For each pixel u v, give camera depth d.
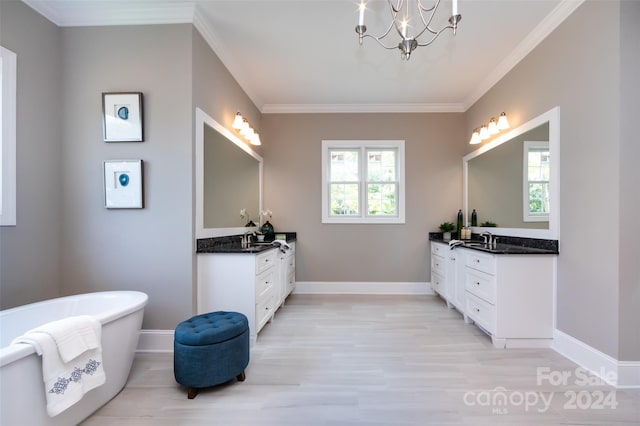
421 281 4.17
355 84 3.53
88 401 1.54
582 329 2.08
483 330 2.73
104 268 2.38
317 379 1.91
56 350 1.30
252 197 3.82
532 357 2.21
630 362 1.82
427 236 4.18
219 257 2.46
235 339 1.82
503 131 3.14
